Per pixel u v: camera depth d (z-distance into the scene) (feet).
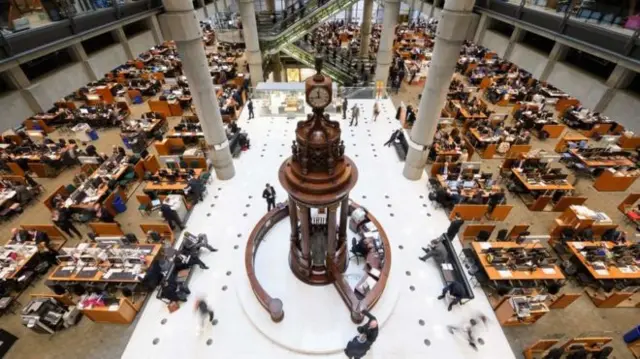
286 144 45.62
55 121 49.75
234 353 21.91
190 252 27.02
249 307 24.17
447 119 47.26
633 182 37.60
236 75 68.08
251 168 40.60
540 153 39.19
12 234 28.89
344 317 23.53
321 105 15.65
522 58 23.99
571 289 26.08
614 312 24.43
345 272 27.09
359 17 123.13
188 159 38.55
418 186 37.45
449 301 24.48
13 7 17.61
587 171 39.11
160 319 23.86
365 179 38.52
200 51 28.78
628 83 16.33
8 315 24.32
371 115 53.42
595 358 20.42
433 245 27.94
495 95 57.31
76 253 25.54
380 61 55.01
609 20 17.79
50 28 18.89
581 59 20.56
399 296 25.43
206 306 24.68
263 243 29.81
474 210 31.12
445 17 26.76
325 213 29.73
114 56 25.81
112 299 22.82
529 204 34.65
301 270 25.55
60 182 38.63
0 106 16.81
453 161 40.11
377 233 28.68
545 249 26.04
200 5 41.98
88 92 56.80
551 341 20.42
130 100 57.93
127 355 21.77
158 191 34.91
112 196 32.78
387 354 21.80
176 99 54.03
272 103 52.42
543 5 23.56
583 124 47.34
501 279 24.14
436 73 29.60
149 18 30.19
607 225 28.30
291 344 21.85
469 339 22.66
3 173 39.47
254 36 53.31
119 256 25.52
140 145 43.19
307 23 53.62
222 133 35.12
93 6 23.18
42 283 26.61
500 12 26.09
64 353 21.90
